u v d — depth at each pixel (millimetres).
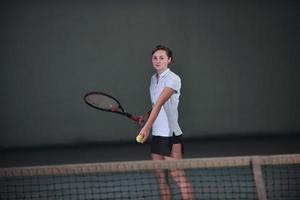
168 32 21609
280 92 22094
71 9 21172
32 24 21062
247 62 21953
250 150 19172
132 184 13422
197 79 21859
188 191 9969
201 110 21953
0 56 21000
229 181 13352
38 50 21156
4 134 21156
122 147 20844
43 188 13414
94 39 21359
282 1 21844
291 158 8312
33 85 21203
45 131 21328
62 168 8289
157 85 10047
